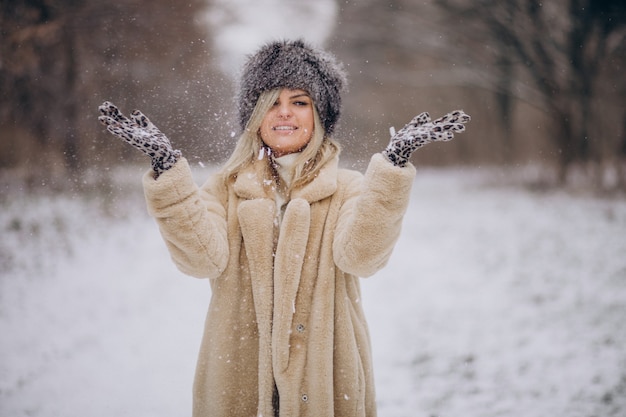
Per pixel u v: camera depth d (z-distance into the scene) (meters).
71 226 9.14
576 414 3.34
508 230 10.68
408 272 7.33
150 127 1.75
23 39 10.24
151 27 10.44
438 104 30.91
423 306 5.72
